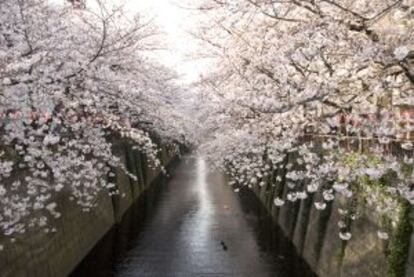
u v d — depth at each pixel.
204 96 20.11
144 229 24.77
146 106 21.27
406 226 10.85
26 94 9.23
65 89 11.47
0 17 10.62
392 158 9.59
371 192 12.42
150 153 19.27
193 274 17.78
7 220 11.75
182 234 23.66
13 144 10.77
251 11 8.89
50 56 10.62
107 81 13.59
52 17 12.79
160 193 36.97
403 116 9.59
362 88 8.23
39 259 14.58
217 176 48.28
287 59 9.58
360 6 8.55
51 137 9.63
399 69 8.70
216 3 10.03
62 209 17.14
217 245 21.64
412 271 10.43
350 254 14.04
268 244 21.80
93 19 16.83
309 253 18.48
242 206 31.16
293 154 23.39
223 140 22.66
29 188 12.05
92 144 14.04
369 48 7.55
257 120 12.42
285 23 11.07
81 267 18.58
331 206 16.89
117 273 17.89
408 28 7.97
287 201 23.53
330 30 8.27
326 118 8.72
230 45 13.24
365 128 8.79
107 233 24.02
